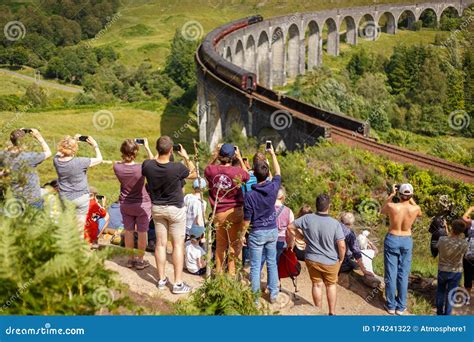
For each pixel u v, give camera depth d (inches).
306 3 7396.7
